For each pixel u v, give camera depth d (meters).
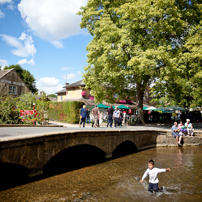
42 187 6.25
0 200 5.21
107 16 21.47
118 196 5.73
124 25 19.83
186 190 6.30
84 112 15.98
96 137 10.09
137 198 5.62
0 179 7.06
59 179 7.15
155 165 9.53
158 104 35.84
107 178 7.40
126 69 19.11
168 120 32.12
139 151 13.68
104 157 11.08
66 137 8.14
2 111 14.77
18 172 6.95
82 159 11.14
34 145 6.71
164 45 18.05
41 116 17.81
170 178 7.51
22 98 22.75
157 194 5.94
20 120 16.19
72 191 6.01
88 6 23.50
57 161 10.81
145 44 18.72
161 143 16.08
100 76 22.47
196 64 17.28
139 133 14.07
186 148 15.33
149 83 23.39
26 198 5.39
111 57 19.75
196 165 9.58
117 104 38.34
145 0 18.03
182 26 18.39
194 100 30.88
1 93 15.77
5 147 5.63
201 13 19.72
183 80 23.61
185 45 18.17
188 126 17.34
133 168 8.93
